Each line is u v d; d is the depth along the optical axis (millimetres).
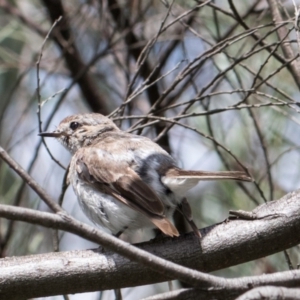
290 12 12141
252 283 6562
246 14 12141
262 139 10000
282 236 7586
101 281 7551
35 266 7512
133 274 7551
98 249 7727
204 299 6605
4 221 12406
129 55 13383
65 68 14500
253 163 11609
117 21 13570
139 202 8430
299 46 8242
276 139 11477
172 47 12977
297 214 7586
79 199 9461
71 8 14141
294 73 9883
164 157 9016
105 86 14586
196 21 12641
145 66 13266
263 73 11617
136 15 13391
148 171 8734
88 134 10789
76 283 7539
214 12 11273
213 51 10062
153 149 9156
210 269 7723
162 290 12922
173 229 7586
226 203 11906
